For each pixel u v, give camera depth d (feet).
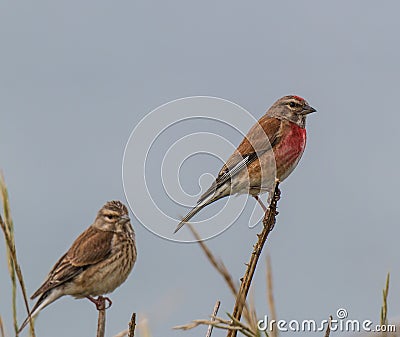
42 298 39.04
